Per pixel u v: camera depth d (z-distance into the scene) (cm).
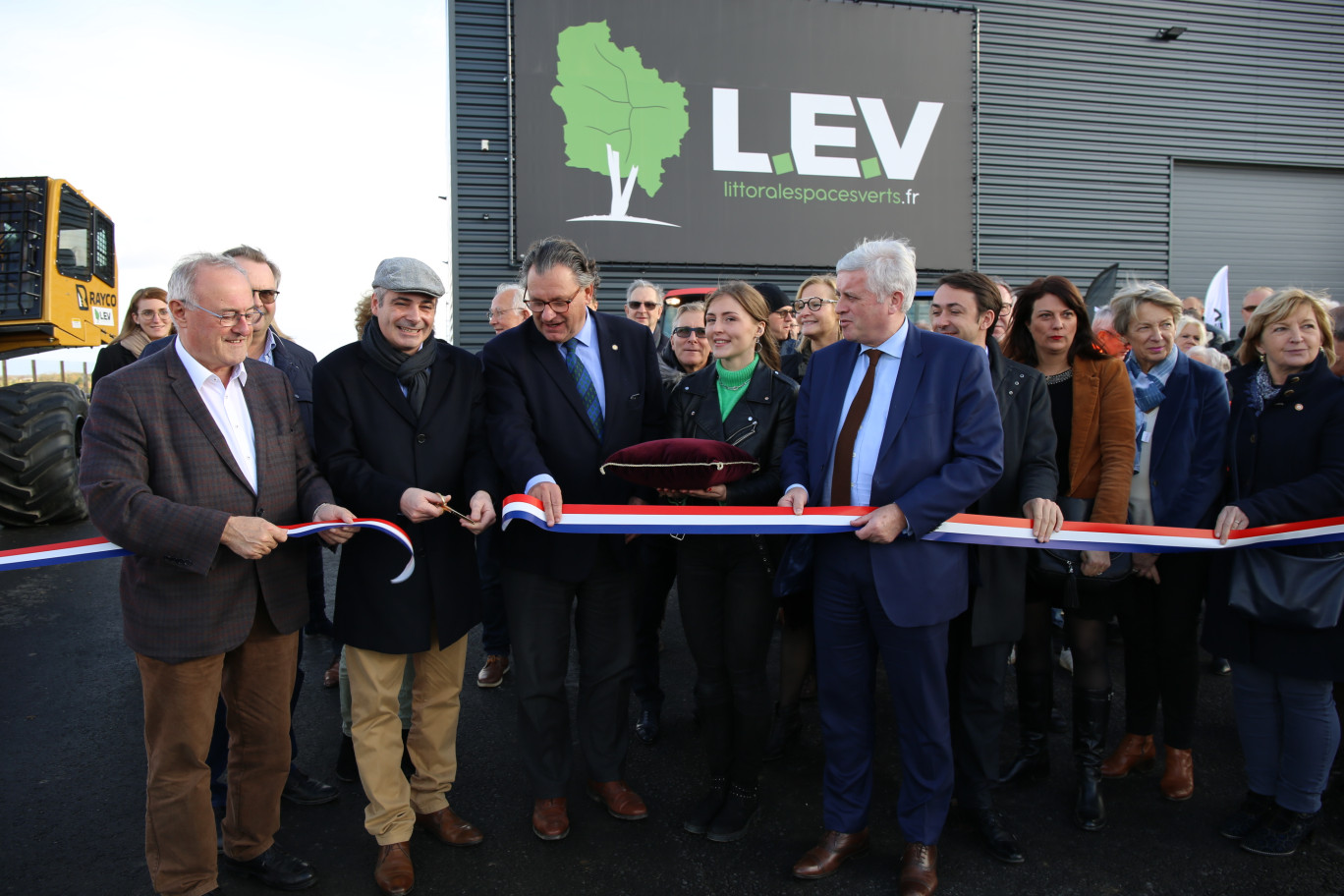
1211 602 245
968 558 227
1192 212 1112
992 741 235
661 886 219
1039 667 269
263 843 219
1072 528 232
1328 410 232
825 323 369
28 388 621
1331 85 1129
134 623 191
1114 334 280
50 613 451
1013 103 1032
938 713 214
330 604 464
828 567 223
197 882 198
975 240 1024
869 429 220
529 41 894
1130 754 275
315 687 354
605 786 254
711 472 222
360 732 222
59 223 631
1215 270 1120
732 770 248
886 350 221
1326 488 226
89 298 663
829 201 974
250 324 201
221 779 252
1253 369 255
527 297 239
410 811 224
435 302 227
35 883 220
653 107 924
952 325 247
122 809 260
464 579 233
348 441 225
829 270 977
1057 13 1040
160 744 192
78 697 346
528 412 246
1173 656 260
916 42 992
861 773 224
